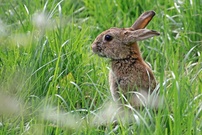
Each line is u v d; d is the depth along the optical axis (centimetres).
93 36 1392
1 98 1051
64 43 1202
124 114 1095
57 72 1155
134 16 1468
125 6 1471
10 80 1163
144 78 1111
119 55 1125
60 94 1152
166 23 1368
